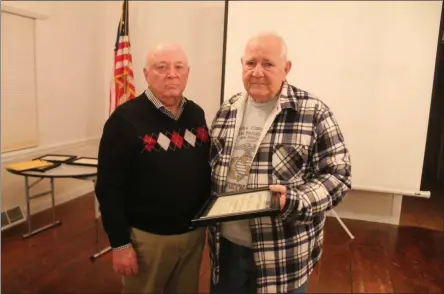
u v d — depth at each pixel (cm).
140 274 145
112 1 427
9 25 320
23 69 338
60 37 379
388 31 308
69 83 396
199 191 144
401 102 311
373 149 320
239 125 133
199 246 154
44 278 237
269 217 122
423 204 205
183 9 399
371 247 285
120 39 339
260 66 122
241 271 135
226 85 349
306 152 120
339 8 318
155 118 137
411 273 203
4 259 261
